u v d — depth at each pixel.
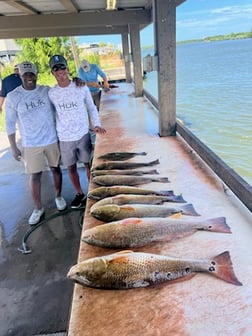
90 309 1.11
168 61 3.00
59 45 18.02
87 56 16.56
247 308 1.06
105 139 3.32
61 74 2.70
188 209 1.71
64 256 2.71
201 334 0.98
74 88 2.84
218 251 1.37
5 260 2.72
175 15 2.82
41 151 3.01
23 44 17.70
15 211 3.60
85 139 3.05
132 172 2.29
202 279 1.19
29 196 3.97
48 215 3.40
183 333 0.99
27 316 2.11
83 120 2.98
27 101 2.76
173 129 3.26
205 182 2.10
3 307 2.20
